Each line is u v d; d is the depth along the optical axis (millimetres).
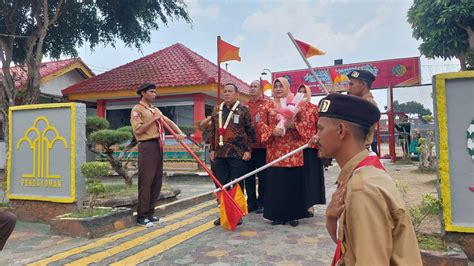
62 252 3809
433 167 10656
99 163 4828
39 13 11016
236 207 4594
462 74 3391
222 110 5113
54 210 5148
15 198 5410
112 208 4980
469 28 9039
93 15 12773
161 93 11805
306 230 4527
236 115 5004
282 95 4801
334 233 1352
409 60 14797
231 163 4996
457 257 2936
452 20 8945
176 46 15344
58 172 5148
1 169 12211
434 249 3129
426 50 9875
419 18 9602
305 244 3941
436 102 3500
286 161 4645
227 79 13844
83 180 5141
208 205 6531
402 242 1131
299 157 4656
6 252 3861
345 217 1215
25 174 5398
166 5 13023
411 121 16719
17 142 5488
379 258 1051
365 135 1328
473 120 3389
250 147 5180
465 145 3408
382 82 15164
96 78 13883
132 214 4977
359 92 3656
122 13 12734
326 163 5531
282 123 4551
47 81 14734
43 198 5180
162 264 3396
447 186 3432
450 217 3404
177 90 11547
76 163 5035
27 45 10930
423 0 9477
